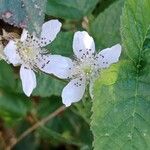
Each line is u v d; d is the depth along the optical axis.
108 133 0.08
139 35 0.09
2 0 0.08
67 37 0.10
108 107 0.08
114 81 0.08
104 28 0.10
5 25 0.08
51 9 0.10
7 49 0.09
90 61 0.09
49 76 0.10
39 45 0.09
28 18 0.08
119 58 0.10
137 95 0.08
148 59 0.09
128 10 0.09
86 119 0.11
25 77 0.09
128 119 0.08
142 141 0.08
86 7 0.11
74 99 0.09
